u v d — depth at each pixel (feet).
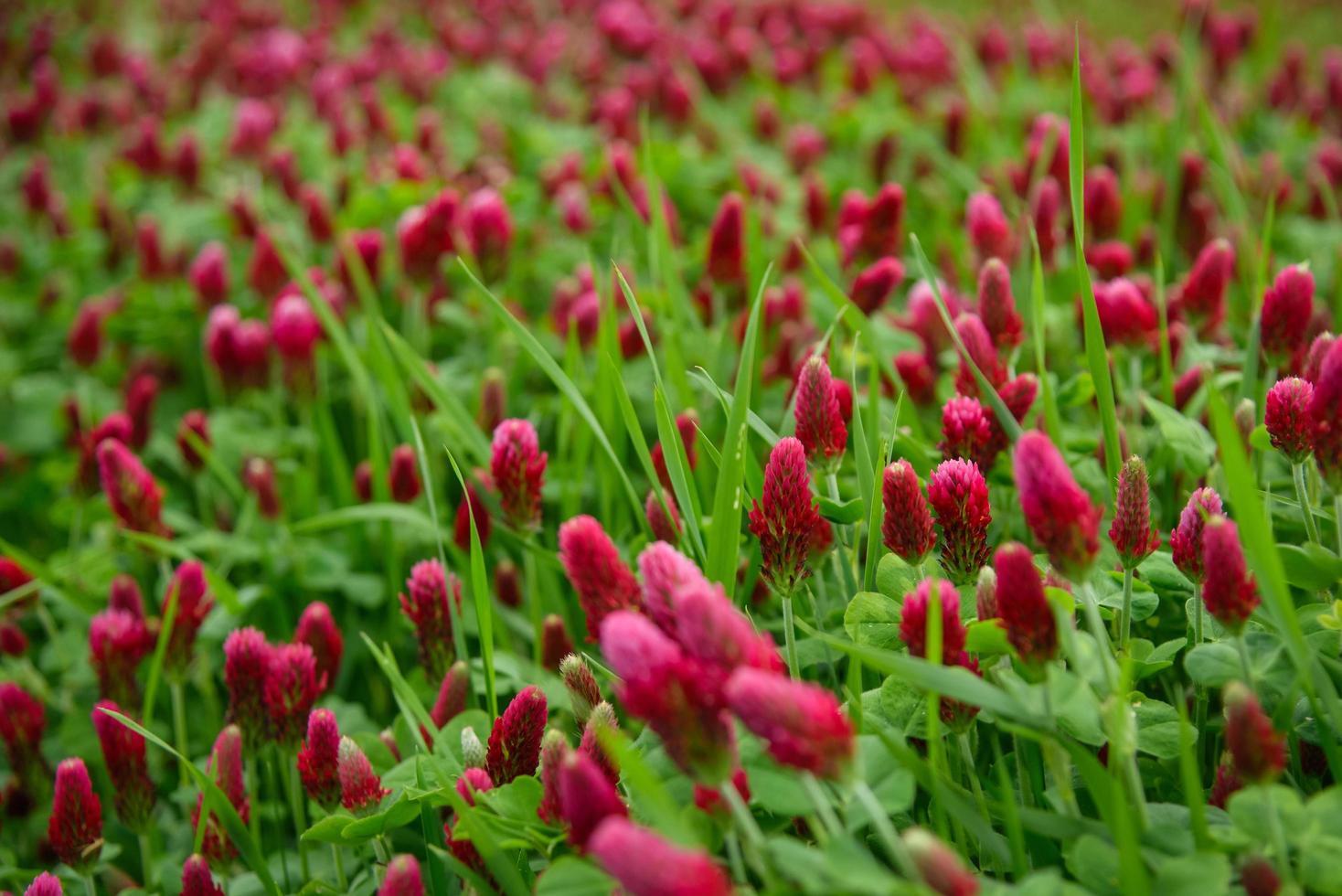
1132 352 10.58
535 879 7.07
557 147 23.16
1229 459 5.41
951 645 6.21
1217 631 7.09
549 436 14.48
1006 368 9.77
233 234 20.53
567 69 30.14
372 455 12.08
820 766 4.76
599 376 10.75
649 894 4.27
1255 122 24.59
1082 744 7.28
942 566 7.45
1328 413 6.47
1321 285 15.62
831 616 8.32
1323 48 35.35
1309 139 22.85
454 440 12.94
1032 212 13.78
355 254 13.87
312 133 25.23
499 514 9.48
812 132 22.62
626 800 6.42
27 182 21.70
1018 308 12.42
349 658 12.32
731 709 4.83
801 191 20.90
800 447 6.91
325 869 9.54
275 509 12.91
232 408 15.84
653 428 13.52
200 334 18.19
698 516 8.27
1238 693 5.41
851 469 10.62
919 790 7.50
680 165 21.02
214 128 27.09
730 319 14.34
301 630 9.55
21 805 10.15
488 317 15.70
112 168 24.11
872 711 6.72
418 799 6.99
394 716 12.14
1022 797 6.87
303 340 13.96
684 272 17.79
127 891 8.82
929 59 26.78
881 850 6.90
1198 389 10.57
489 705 7.99
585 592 6.82
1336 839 5.30
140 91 28.37
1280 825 5.42
